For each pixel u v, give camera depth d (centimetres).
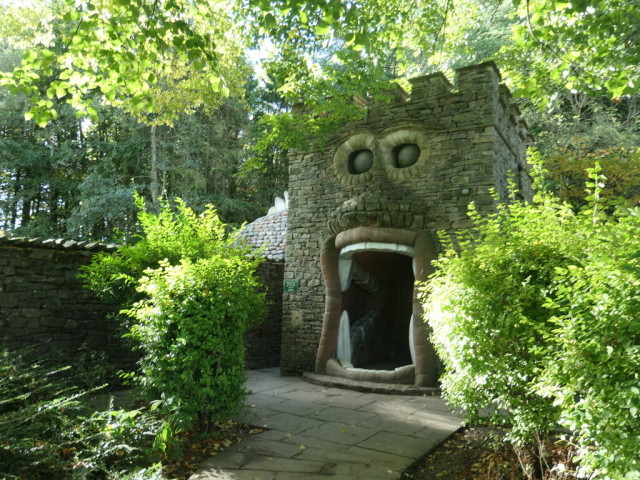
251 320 715
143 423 427
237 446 508
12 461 320
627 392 247
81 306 768
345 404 709
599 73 543
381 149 927
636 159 1380
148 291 539
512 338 405
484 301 423
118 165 2034
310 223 991
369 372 855
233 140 2225
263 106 2400
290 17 587
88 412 476
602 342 274
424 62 1608
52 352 723
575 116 1714
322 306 955
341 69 1088
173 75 1127
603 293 275
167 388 507
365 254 993
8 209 1953
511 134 987
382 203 864
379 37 741
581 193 1434
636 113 1802
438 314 480
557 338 317
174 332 523
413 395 783
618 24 497
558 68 546
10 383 464
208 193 2058
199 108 1978
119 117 1747
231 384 538
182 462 462
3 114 1795
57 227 1961
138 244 704
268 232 1355
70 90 519
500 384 412
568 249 403
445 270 497
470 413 452
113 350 795
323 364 913
